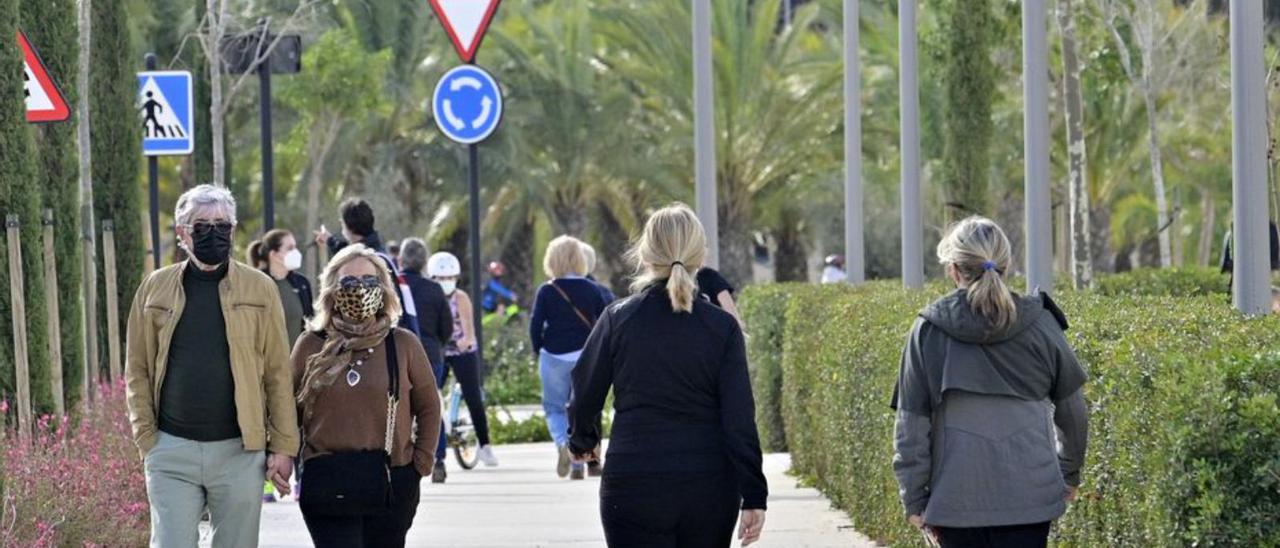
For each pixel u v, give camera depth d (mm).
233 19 49844
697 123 41562
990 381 15797
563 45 83125
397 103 83875
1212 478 13086
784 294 40344
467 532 30766
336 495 18984
